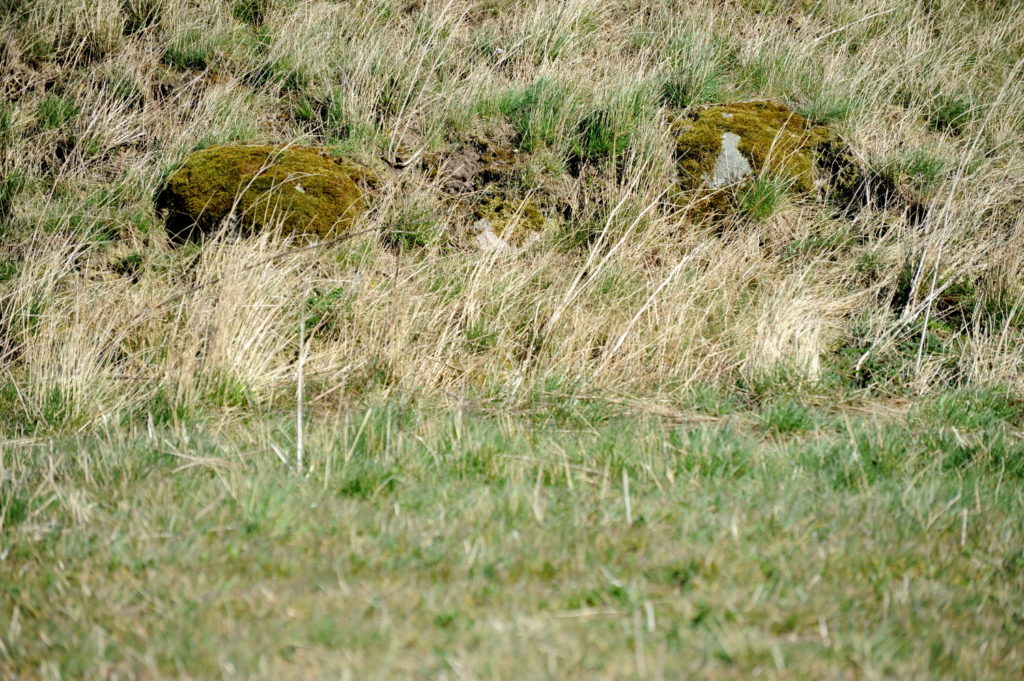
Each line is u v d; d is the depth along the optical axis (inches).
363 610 423.2
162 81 1142.3
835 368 911.7
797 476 620.1
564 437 706.2
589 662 381.1
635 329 902.4
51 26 1155.3
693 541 506.3
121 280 919.7
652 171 1083.3
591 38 1310.3
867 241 1070.4
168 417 745.0
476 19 1338.6
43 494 557.9
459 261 969.5
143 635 406.9
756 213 1068.5
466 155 1109.1
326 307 890.7
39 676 378.3
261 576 460.4
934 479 629.3
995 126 1242.0
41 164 1039.0
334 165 1037.2
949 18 1457.9
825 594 454.0
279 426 693.9
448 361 844.6
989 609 454.6
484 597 441.4
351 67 1175.0
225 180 980.6
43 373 776.3
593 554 486.3
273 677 367.6
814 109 1202.0
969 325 978.1
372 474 581.6
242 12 1266.0
